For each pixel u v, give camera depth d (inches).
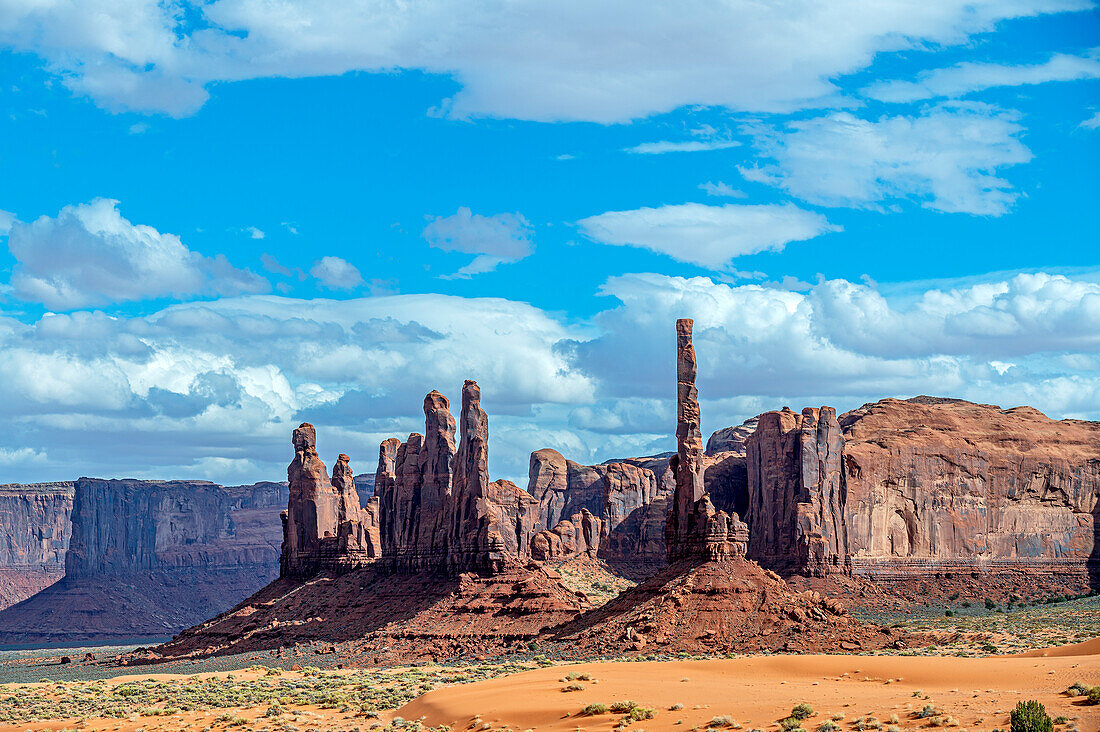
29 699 6437.0
